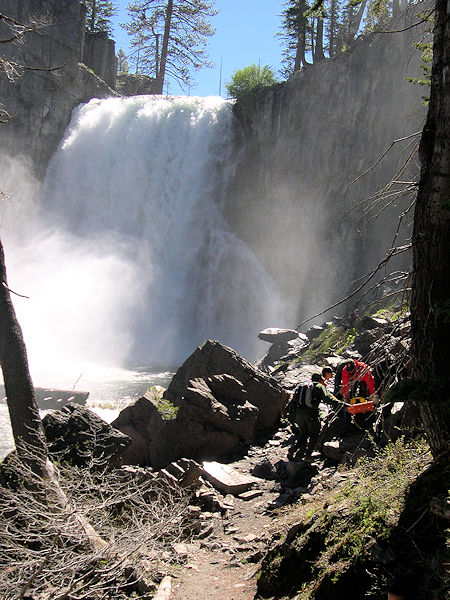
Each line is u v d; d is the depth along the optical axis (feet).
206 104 134.31
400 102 99.96
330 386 38.27
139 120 133.49
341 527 16.62
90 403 59.88
